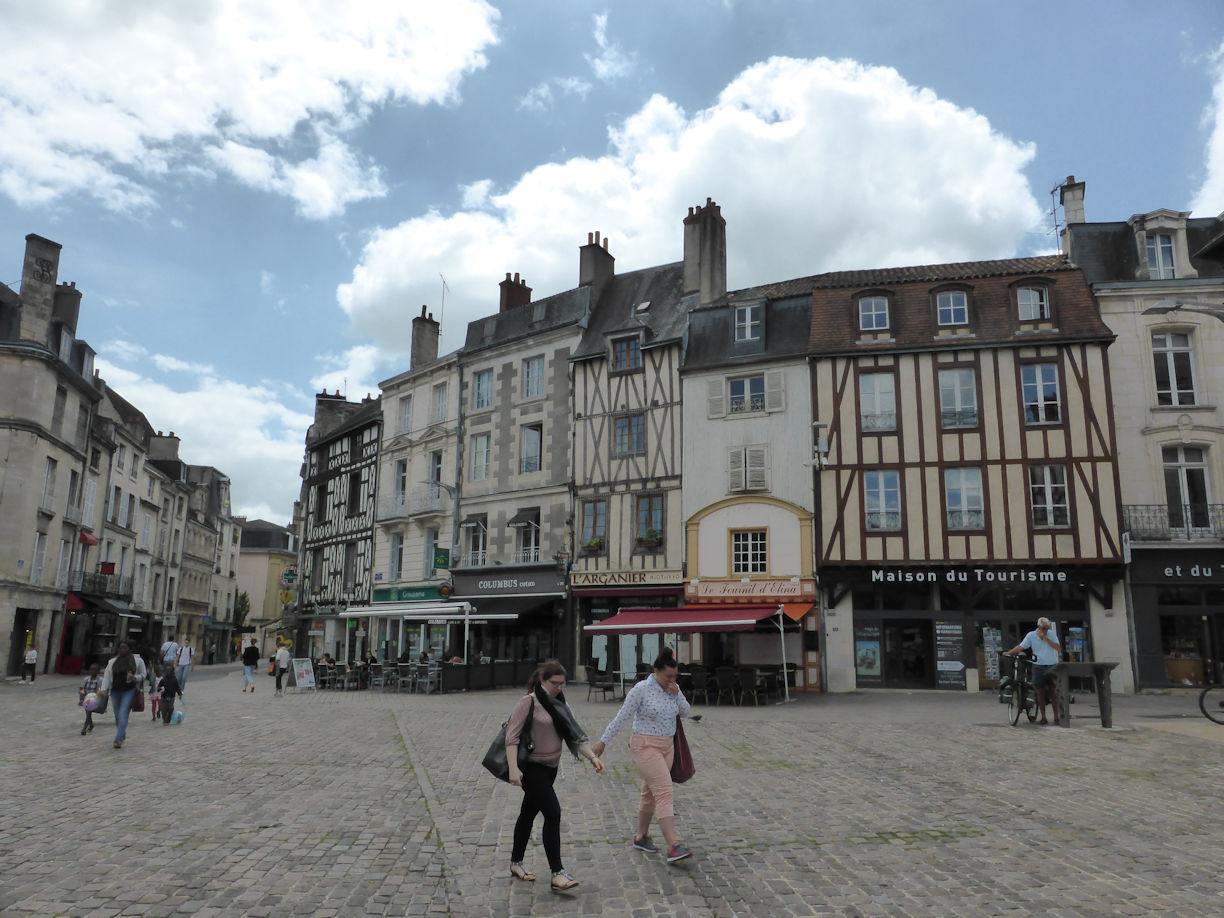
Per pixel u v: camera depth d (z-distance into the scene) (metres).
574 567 26.16
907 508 21.95
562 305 29.11
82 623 36.09
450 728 13.47
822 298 23.94
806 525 22.75
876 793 7.89
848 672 21.88
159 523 47.69
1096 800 7.37
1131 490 21.41
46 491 31.72
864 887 5.12
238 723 14.45
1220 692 12.72
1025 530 21.14
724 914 4.70
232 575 64.94
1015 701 12.81
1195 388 21.81
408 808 7.46
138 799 7.79
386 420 34.91
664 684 5.83
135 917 4.64
